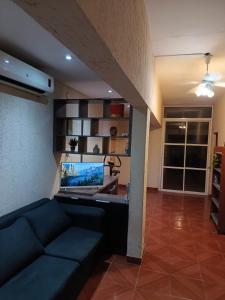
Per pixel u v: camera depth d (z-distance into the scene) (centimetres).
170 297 231
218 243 357
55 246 242
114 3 112
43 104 301
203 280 261
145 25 206
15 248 201
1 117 231
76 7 74
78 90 409
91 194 334
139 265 286
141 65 198
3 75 214
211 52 284
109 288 240
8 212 246
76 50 108
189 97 572
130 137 289
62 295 182
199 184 682
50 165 325
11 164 248
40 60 263
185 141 690
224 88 463
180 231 399
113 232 308
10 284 180
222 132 524
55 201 304
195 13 201
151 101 302
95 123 323
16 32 197
